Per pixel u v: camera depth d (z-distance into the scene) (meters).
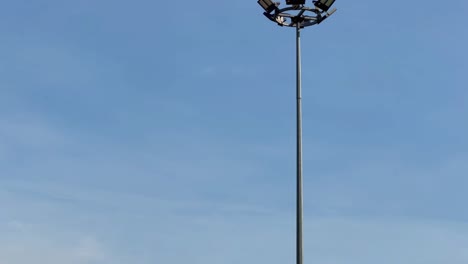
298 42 35.41
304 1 34.59
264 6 34.97
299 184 33.34
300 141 34.03
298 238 32.56
